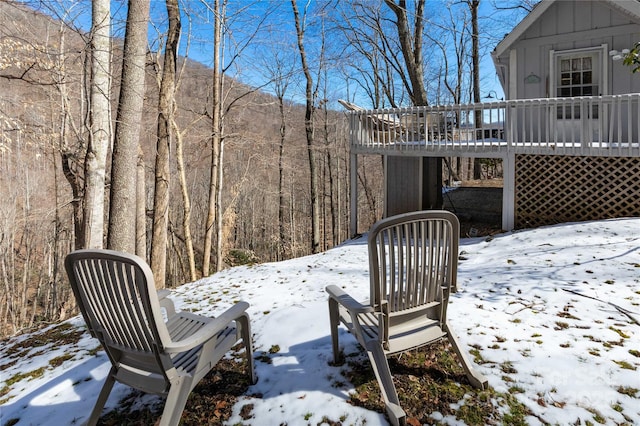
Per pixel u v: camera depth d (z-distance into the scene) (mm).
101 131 6418
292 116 19094
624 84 8078
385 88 20484
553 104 7238
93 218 6395
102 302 2059
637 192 6863
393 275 2230
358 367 2756
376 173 28859
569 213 7461
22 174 17641
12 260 17844
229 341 2445
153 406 2545
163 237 9461
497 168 20828
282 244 20969
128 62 6094
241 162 19203
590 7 8281
